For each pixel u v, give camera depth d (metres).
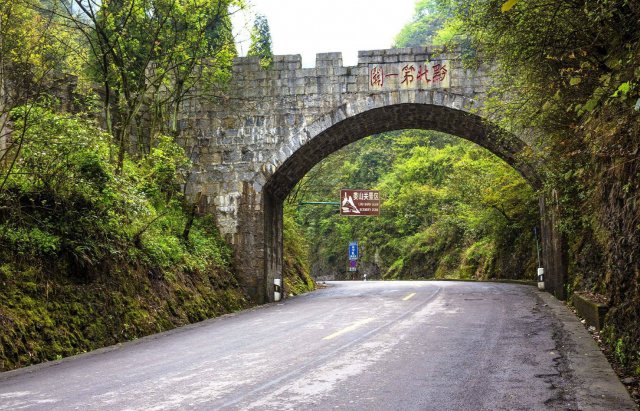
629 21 6.66
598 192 10.28
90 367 7.88
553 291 18.27
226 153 20.09
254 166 19.89
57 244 10.41
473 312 12.95
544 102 9.45
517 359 7.48
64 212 10.95
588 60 7.87
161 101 18.92
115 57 15.53
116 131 18.19
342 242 59.97
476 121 19.27
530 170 19.12
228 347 9.14
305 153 20.62
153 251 14.05
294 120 19.81
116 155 15.64
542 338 9.16
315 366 7.18
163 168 15.57
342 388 6.03
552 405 5.33
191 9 17.56
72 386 6.54
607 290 10.47
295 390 5.96
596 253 12.69
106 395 5.95
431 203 46.41
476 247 37.62
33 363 8.48
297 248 30.38
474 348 8.30
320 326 11.25
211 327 12.46
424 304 15.07
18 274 9.48
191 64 18.16
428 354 7.88
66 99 16.20
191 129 20.31
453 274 40.25
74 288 10.41
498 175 25.45
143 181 14.86
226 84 20.23
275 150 19.81
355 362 7.39
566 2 7.76
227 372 6.99
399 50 19.44
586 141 8.95
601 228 10.66
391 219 53.78
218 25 20.50
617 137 7.64
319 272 62.19
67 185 10.92
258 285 19.44
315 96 19.77
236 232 19.78
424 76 19.23
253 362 7.60
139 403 5.56
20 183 10.43
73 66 16.36
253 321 13.21
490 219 30.36
